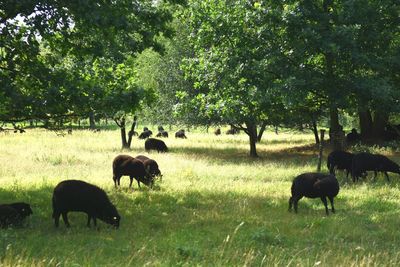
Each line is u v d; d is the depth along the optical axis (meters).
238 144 38.12
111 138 41.81
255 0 22.61
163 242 9.31
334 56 19.95
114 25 11.81
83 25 12.76
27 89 12.70
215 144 37.47
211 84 23.78
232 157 28.73
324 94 21.34
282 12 20.23
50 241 9.30
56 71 12.45
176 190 15.47
